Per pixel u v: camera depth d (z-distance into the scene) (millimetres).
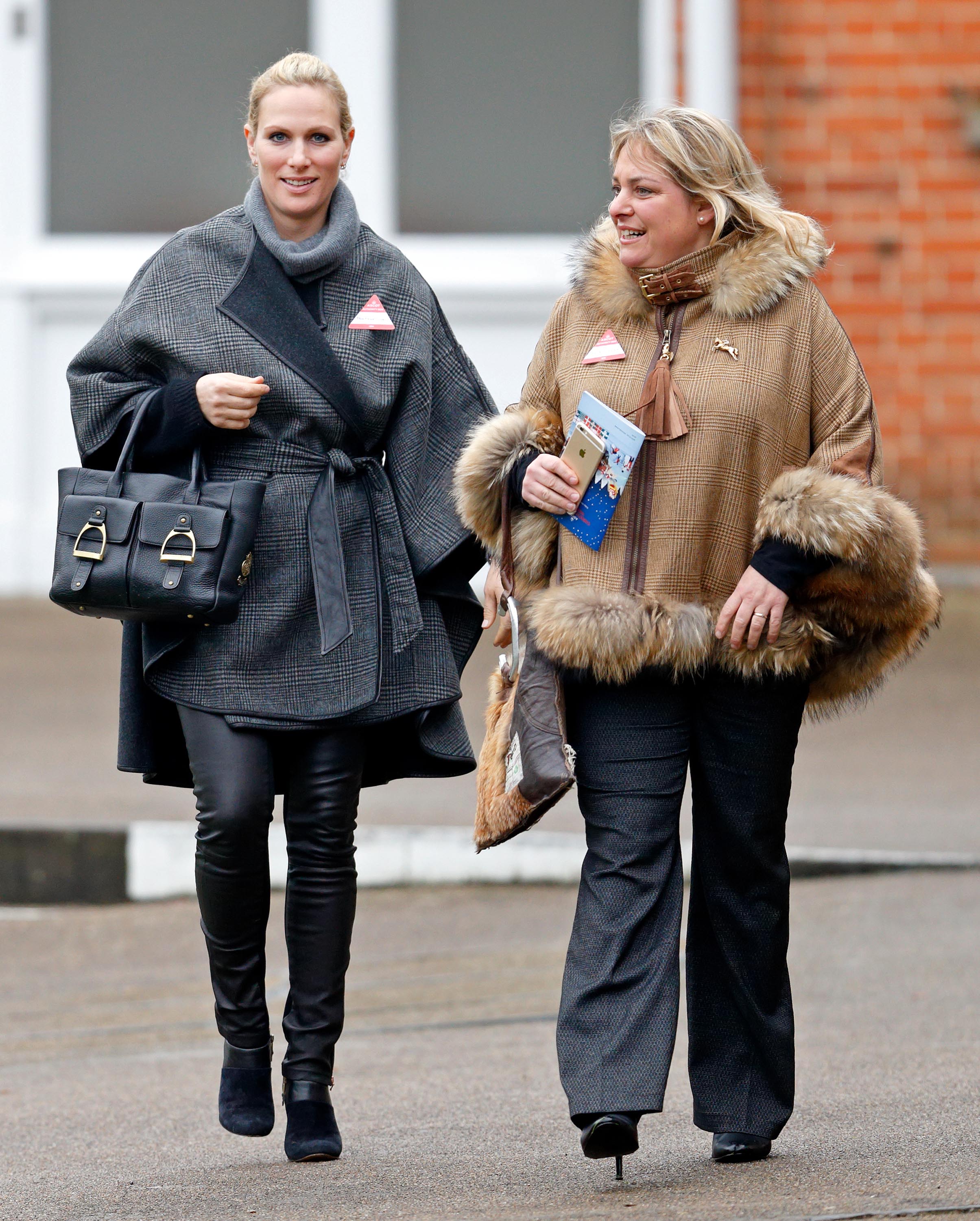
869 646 14555
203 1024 21125
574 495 14273
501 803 14398
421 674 16016
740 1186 13773
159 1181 14883
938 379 41125
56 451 42656
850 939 22672
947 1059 17672
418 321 15992
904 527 13961
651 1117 16500
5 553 42062
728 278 14156
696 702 14492
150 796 28266
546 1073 18219
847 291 41188
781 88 41062
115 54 42500
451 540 15867
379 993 21812
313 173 15562
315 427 15516
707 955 14828
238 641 15438
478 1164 14938
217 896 15328
